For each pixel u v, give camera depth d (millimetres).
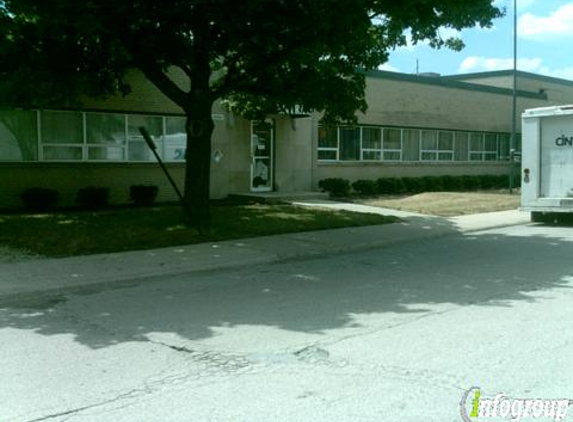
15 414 4598
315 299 8273
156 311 7711
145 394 4961
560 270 10234
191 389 5055
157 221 13922
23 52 12094
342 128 24781
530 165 16812
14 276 9500
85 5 10227
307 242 12953
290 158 23156
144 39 12312
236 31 11789
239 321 7168
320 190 23953
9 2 11023
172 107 19359
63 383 5230
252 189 22141
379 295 8477
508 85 38156
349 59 14578
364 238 13648
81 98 17438
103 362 5770
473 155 31781
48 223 13727
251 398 4844
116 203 18531
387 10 11734
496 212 19641
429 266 10742
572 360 5664
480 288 8852
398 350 5984
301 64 13586
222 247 12156
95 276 9578
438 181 28172
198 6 11289
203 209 13562
